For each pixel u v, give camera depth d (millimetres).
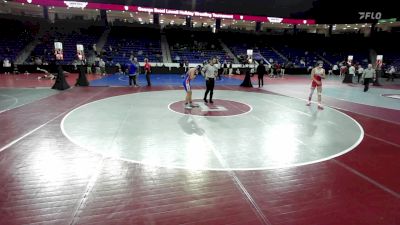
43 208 3627
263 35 42219
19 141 6270
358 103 12742
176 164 5141
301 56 39281
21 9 39781
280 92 16219
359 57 38812
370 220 3496
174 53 33812
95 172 4734
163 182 4422
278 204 3832
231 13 35531
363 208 3768
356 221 3471
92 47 31609
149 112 9648
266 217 3518
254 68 30703
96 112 9484
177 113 9578
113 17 44781
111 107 10438
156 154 5629
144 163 5156
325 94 15852
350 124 8547
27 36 31891
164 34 38594
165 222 3371
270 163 5293
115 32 37000
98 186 4246
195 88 17562
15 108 9914
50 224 3297
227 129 7648
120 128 7504
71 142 6258
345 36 42750
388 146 6410
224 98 13398
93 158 5344
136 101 11922
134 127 7633
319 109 10977
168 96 13586
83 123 7953
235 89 17375
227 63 31547
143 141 6434
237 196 4031
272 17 36906
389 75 27422
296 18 37938
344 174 4844
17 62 26875
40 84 17312
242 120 8766
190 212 3604
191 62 33094
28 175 4578
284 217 3523
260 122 8555
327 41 42375
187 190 4180
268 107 11180
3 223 3305
